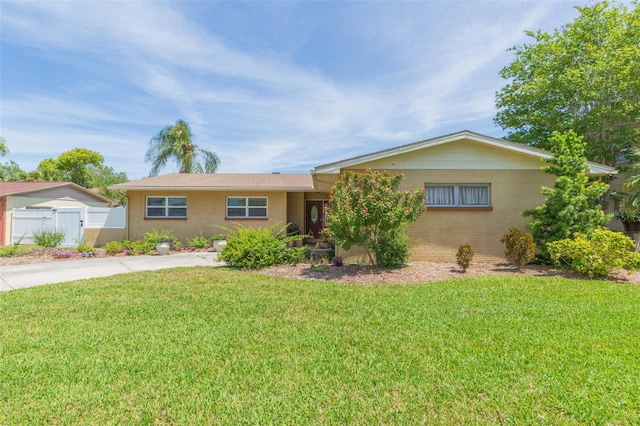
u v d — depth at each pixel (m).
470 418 2.48
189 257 11.97
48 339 3.98
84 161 38.56
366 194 8.18
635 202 10.09
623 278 7.57
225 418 2.50
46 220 15.46
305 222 16.83
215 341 3.93
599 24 14.57
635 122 14.20
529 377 3.03
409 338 3.99
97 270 9.02
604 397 2.70
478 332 4.16
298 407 2.62
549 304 5.41
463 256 8.36
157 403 2.68
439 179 10.02
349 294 6.21
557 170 8.98
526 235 8.59
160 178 17.02
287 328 4.37
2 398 2.74
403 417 2.49
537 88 15.72
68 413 2.55
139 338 4.02
